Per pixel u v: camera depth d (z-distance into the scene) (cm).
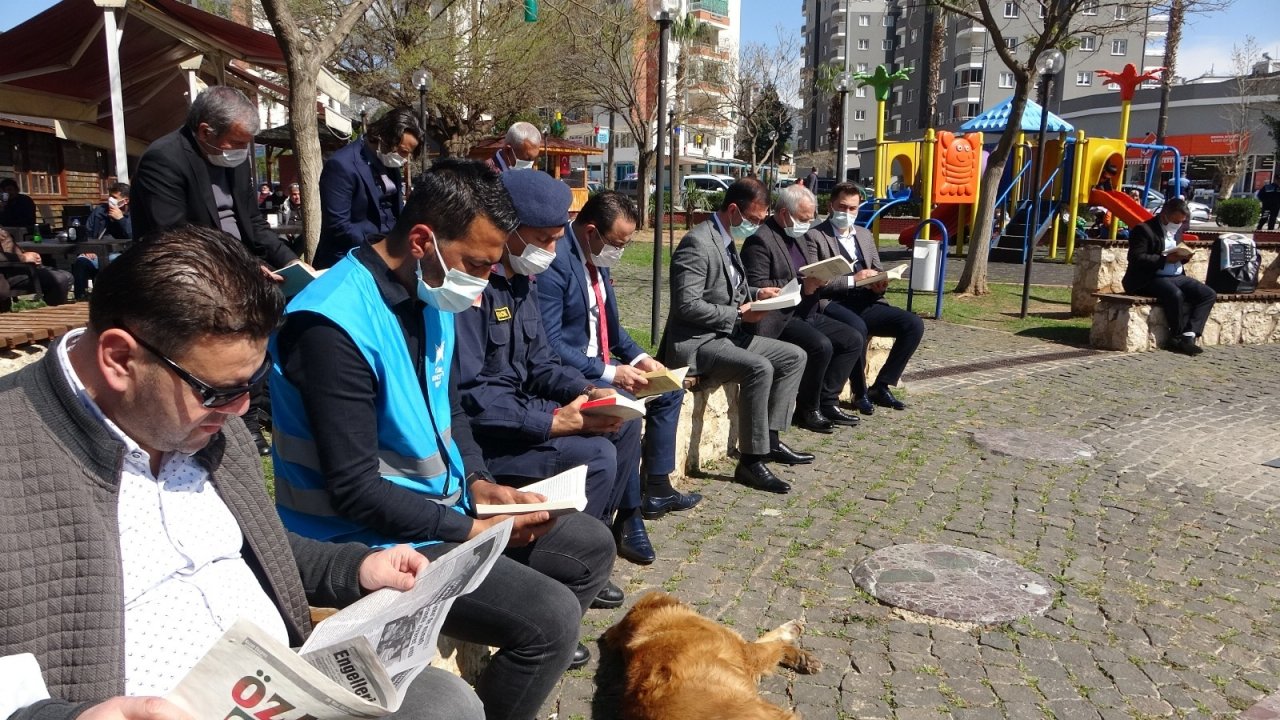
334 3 1611
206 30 1058
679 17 2469
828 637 351
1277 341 1017
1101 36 1365
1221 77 4544
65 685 142
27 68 1162
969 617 365
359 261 229
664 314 1038
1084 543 445
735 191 525
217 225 432
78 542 144
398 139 493
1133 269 941
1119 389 768
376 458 221
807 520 468
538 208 329
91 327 145
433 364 245
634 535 415
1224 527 468
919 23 6744
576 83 2117
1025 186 1917
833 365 631
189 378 144
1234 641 354
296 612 193
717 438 558
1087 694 315
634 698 281
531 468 339
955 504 494
